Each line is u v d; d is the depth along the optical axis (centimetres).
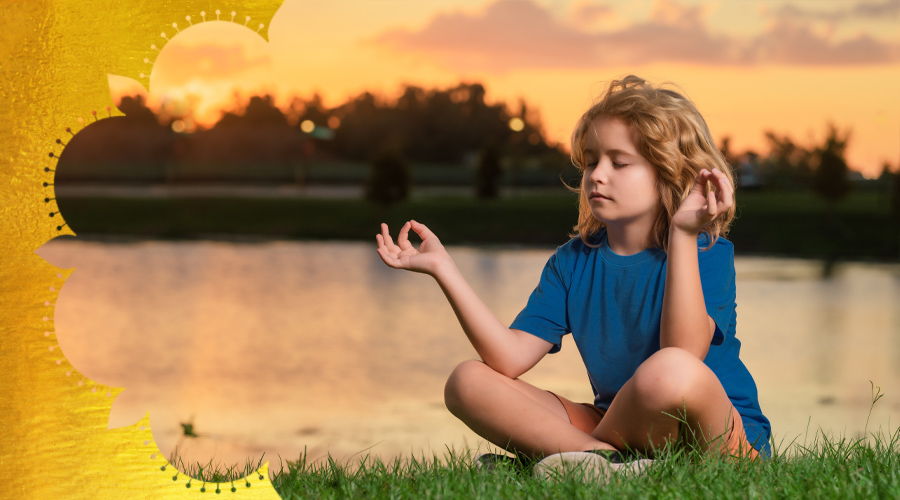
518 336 209
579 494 162
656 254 203
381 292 1109
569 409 204
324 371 629
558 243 1992
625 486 165
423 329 826
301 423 471
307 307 972
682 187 196
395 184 2469
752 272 1383
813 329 812
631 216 200
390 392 558
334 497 179
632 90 201
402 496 175
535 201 2719
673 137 195
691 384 171
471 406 196
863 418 460
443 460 359
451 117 7762
